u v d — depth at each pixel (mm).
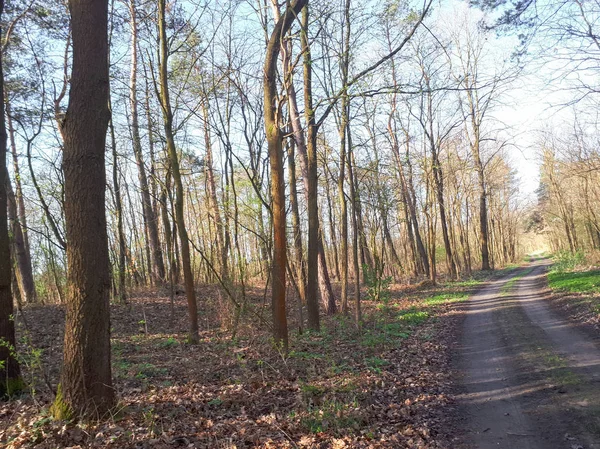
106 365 5434
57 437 4781
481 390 6840
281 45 9375
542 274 30531
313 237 13391
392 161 22031
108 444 4707
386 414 5973
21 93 13586
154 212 21875
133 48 16172
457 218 39062
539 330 11031
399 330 12797
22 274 18156
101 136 5391
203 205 23562
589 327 10359
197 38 13766
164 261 23391
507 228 63844
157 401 6434
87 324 5262
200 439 5113
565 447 4586
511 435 5051
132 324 14109
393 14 11031
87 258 5258
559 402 5879
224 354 9828
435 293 23406
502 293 21125
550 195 46594
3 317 6398
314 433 5277
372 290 20375
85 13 5355
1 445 4691
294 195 15031
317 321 13234
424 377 7746
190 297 11320
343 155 14930
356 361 9148
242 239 18766
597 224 33781
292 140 14836
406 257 37250
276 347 9430
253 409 6199
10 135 16516
